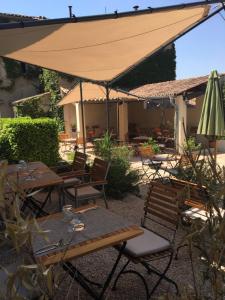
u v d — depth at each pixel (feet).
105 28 15.75
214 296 6.31
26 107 66.90
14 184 5.16
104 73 25.48
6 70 72.95
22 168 18.78
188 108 57.77
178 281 11.89
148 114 65.87
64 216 10.48
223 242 5.95
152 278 12.21
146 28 16.58
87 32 16.01
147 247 10.89
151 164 28.84
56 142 28.81
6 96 73.61
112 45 18.86
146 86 67.77
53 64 22.45
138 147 43.04
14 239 4.55
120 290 11.44
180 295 7.11
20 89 75.00
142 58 21.85
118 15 11.03
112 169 23.17
